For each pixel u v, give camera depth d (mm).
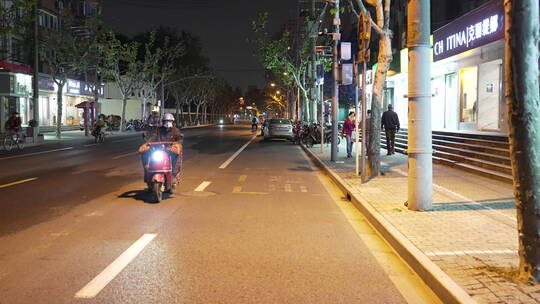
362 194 10312
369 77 37594
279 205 9883
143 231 7516
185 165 17641
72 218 8406
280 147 28125
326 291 5008
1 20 24375
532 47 4586
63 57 37344
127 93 48938
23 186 12008
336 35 17406
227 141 34094
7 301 4637
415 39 8312
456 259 5625
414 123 8500
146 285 5117
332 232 7609
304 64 38312
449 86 24125
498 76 19000
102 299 4715
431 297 4887
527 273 4766
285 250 6527
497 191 10570
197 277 5391
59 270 5590
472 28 17578
